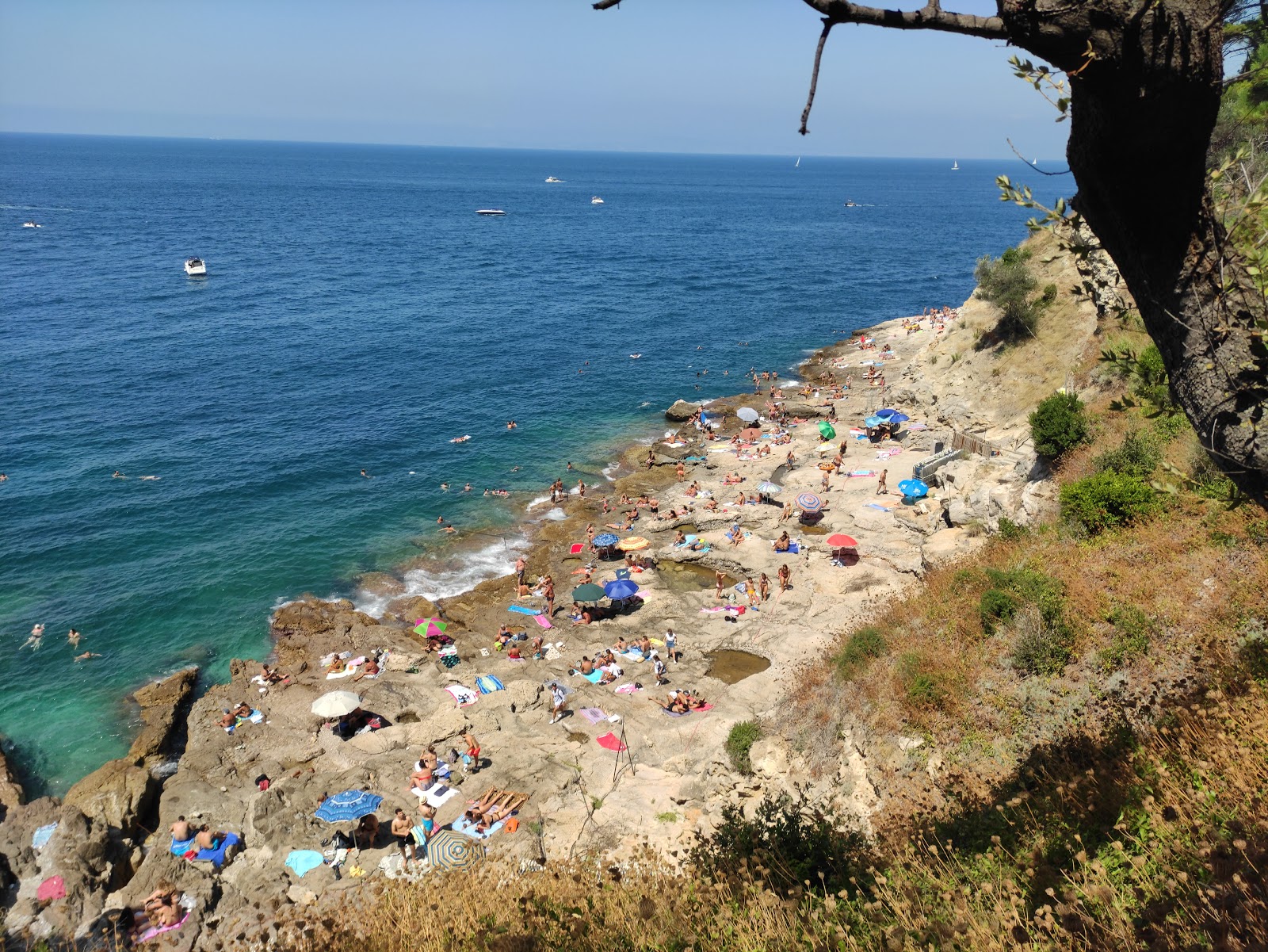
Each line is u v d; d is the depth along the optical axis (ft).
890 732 55.01
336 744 83.41
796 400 189.47
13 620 108.78
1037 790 37.37
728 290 339.36
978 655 57.67
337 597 116.47
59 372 205.87
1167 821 27.25
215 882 66.59
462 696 89.71
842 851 37.19
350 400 195.52
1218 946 17.66
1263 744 28.37
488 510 142.61
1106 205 20.12
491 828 69.05
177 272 343.67
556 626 105.70
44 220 485.56
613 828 65.92
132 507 139.54
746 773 66.28
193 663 102.32
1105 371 102.47
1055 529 72.74
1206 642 45.14
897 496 127.03
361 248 438.40
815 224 618.03
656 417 188.34
